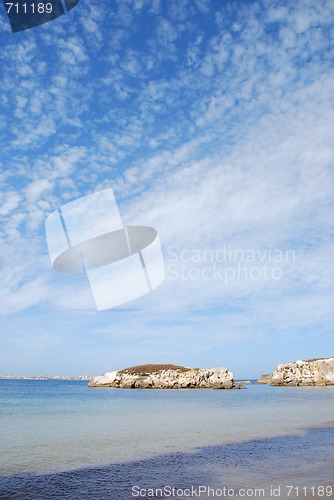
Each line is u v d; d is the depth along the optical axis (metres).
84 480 10.64
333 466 12.07
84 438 17.17
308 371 91.62
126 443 15.99
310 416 26.33
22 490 9.73
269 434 18.41
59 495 9.31
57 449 14.73
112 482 10.42
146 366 112.25
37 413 28.52
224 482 10.29
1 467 11.97
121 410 31.30
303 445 15.59
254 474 11.11
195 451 14.42
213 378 90.50
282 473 11.20
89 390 80.88
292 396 50.88
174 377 94.06
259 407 33.72
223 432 19.03
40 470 11.69
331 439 17.03
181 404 38.16
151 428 20.44
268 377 136.50
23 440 16.56
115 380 100.62
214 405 36.50
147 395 58.34
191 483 10.26
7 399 46.62
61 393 65.31
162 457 13.43
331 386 85.56
